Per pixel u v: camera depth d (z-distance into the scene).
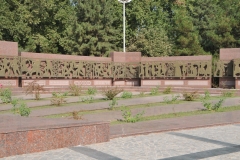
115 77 28.58
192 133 9.71
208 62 25.91
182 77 26.84
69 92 22.73
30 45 39.12
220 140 8.58
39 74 24.52
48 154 6.95
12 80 23.16
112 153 7.08
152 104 16.73
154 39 39.00
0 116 9.29
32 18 38.12
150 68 27.91
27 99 18.41
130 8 43.16
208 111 14.60
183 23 38.69
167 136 9.22
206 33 42.62
